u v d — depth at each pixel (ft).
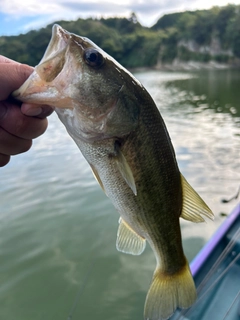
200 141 4.24
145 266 1.80
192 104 8.13
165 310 0.81
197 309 1.11
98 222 2.26
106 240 2.05
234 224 1.52
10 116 0.58
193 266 1.28
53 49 0.65
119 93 0.71
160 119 0.76
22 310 1.54
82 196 2.66
